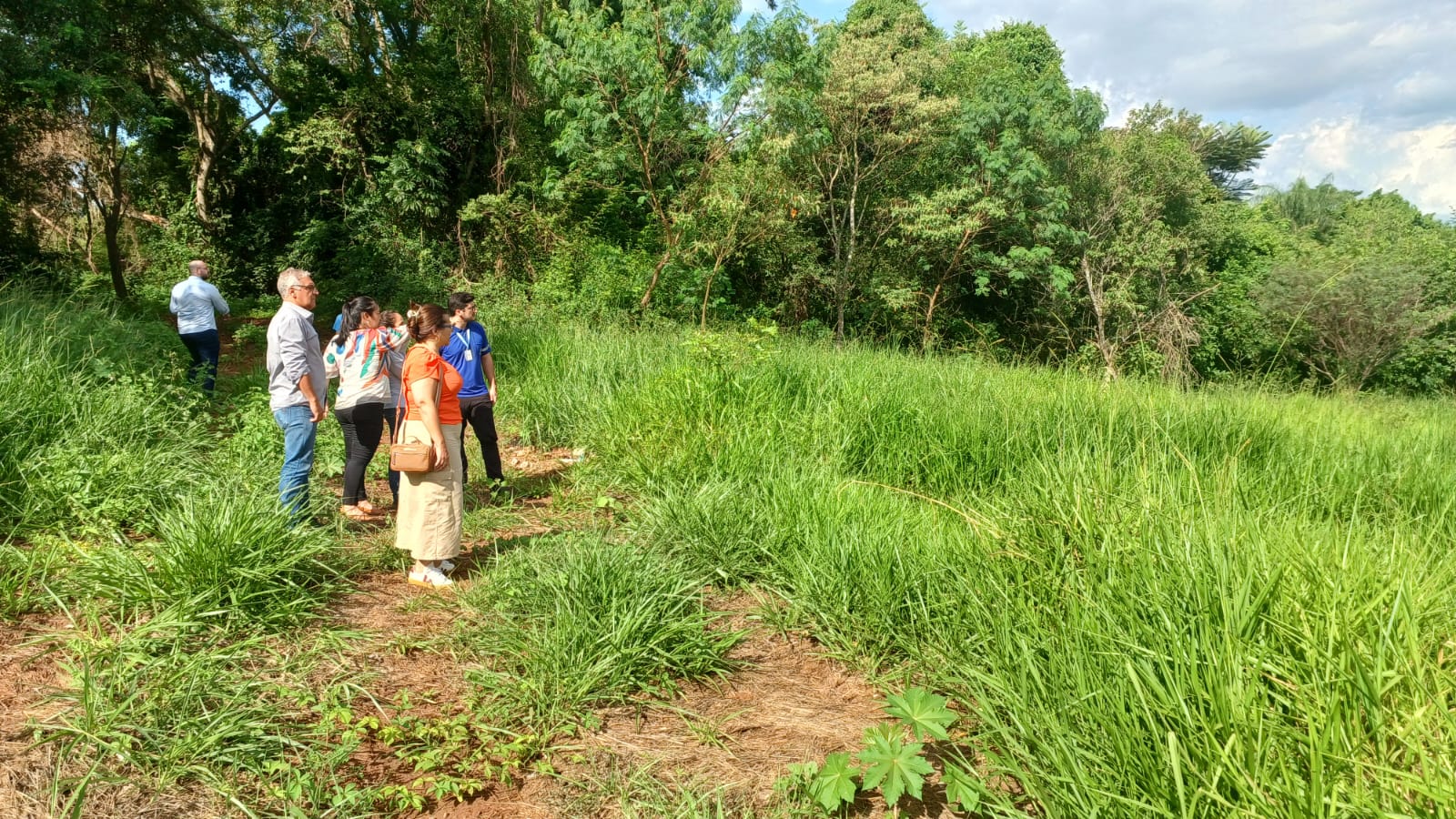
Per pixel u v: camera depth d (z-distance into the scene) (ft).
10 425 17.02
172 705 9.62
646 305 57.16
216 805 8.46
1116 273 71.05
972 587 12.21
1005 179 66.69
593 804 9.07
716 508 16.75
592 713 10.80
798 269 67.21
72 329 25.27
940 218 64.64
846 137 66.13
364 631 12.52
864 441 21.57
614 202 63.93
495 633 12.43
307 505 16.08
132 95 44.57
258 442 20.65
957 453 20.22
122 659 10.43
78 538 14.47
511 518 18.88
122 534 14.65
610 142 56.70
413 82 63.31
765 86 53.52
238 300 62.80
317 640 11.94
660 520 16.89
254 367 38.24
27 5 40.70
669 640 12.35
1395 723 7.10
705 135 56.13
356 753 9.55
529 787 9.30
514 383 31.55
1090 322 70.59
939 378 27.68
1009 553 12.29
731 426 22.30
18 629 11.35
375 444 18.47
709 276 59.52
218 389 31.58
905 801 9.21
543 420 27.53
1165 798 7.26
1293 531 10.95
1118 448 18.94
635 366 30.81
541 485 22.38
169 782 8.61
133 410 20.11
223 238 68.39
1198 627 8.94
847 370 27.43
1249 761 7.05
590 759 9.88
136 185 66.44
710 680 11.96
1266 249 93.66
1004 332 74.02
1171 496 11.96
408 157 62.39
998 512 13.91
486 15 63.10
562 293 55.57
